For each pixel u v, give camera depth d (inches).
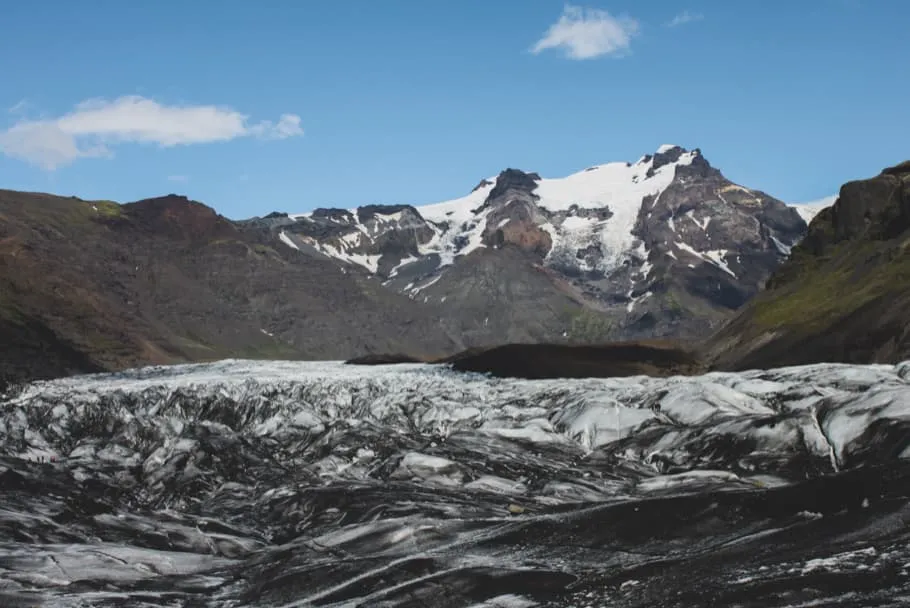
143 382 3198.8
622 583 1139.3
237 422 2859.3
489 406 2687.0
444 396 2829.7
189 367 4766.2
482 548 1359.5
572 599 1107.3
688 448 2066.9
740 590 1056.8
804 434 1947.6
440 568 1272.1
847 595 1000.2
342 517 1754.4
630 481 1957.4
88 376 4387.3
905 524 1189.7
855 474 1400.1
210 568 1414.9
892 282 3661.4
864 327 3373.5
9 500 1766.7
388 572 1273.4
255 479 2161.7
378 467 2098.9
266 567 1380.4
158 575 1360.7
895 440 1800.0
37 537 1549.0
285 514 1830.7
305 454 2356.1
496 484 1943.9
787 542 1201.4
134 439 2474.2
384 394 2938.0
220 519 1865.2
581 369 3710.6
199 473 2149.4
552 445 2249.0
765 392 2316.7
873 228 4306.1
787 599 1015.0
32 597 1213.1
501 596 1138.7
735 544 1228.5
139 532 1637.6
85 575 1327.5
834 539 1182.9
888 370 2368.4
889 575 1035.9
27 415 2652.6
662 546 1277.1
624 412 2299.5
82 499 1812.3
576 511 1478.8
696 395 2297.0
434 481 1993.1
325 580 1282.0
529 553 1310.3
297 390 2992.1
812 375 2417.6
